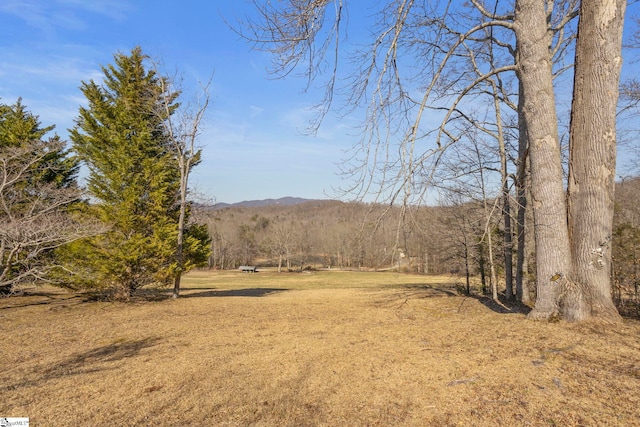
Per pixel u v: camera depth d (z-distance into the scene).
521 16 6.58
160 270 14.79
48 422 3.98
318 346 6.71
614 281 8.93
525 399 3.83
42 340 8.31
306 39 5.33
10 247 13.77
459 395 4.09
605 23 6.12
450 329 7.14
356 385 4.65
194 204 16.88
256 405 4.27
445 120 5.93
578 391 3.88
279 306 13.27
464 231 14.33
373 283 30.66
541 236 6.54
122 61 15.68
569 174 6.56
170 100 16.34
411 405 3.98
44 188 14.05
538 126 6.51
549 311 6.45
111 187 14.22
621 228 8.93
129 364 6.15
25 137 16.69
